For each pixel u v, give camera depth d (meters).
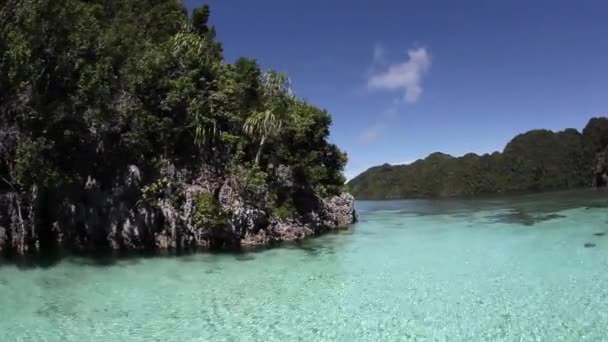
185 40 31.03
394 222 44.47
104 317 15.07
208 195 26.81
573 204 56.28
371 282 19.53
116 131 25.97
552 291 17.17
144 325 14.33
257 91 34.44
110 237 26.08
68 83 24.28
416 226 40.28
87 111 23.97
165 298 17.27
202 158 28.48
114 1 35.03
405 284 19.05
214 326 14.25
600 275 19.22
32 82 22.66
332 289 18.47
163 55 27.77
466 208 60.38
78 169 25.81
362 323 14.36
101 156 26.36
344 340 13.01
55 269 21.52
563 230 32.81
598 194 75.31
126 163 26.61
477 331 13.40
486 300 16.41
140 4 36.97
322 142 38.78
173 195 26.84
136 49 27.84
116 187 26.27
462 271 21.09
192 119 28.06
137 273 21.14
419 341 12.80
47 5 22.75
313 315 15.22
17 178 21.84
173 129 27.08
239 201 28.12
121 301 16.83
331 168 41.44
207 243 27.27
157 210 26.69
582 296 16.41
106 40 25.59
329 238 32.62
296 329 13.92
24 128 23.19
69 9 23.89
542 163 122.69
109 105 24.50
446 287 18.36
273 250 27.30
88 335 13.47
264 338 13.23
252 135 30.72
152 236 26.72
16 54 21.38
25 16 22.42
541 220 40.09
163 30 34.19
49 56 23.38
